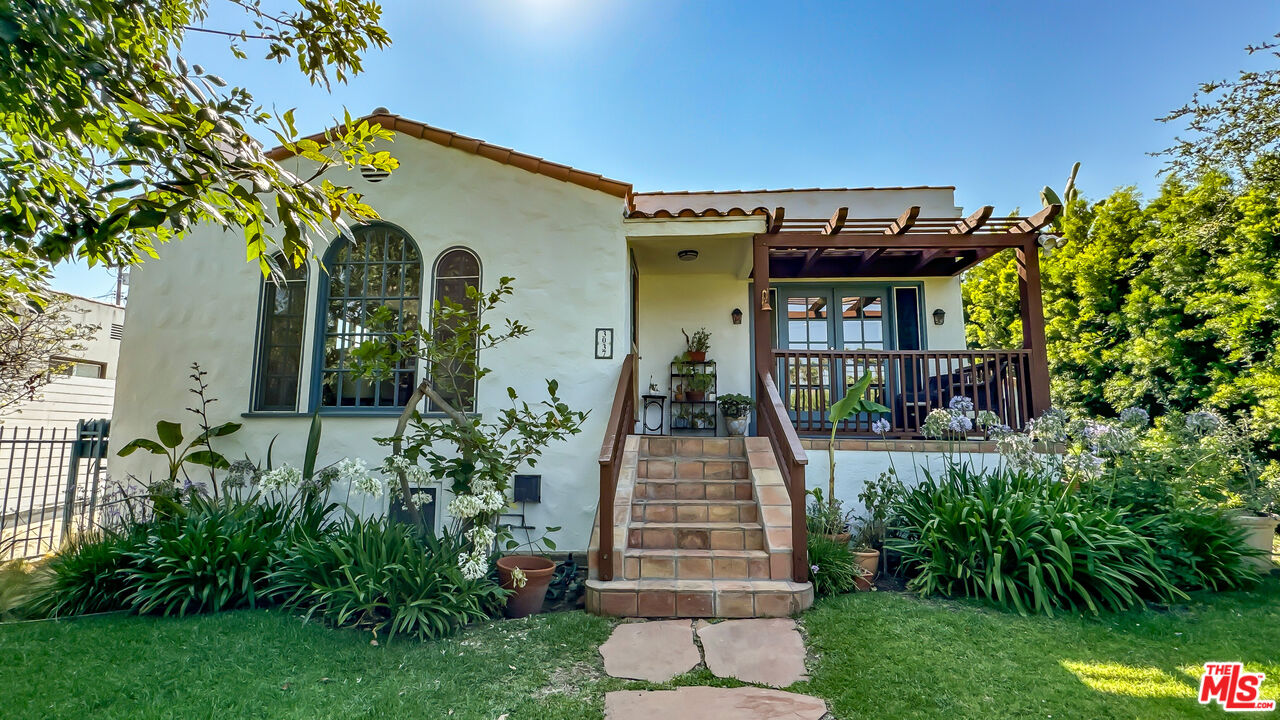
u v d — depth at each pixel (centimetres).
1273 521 530
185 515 488
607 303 608
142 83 271
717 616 415
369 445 602
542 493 585
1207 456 566
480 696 302
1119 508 490
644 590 419
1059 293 1429
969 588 445
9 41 210
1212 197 1013
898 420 784
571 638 374
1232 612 412
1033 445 563
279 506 521
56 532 787
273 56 401
